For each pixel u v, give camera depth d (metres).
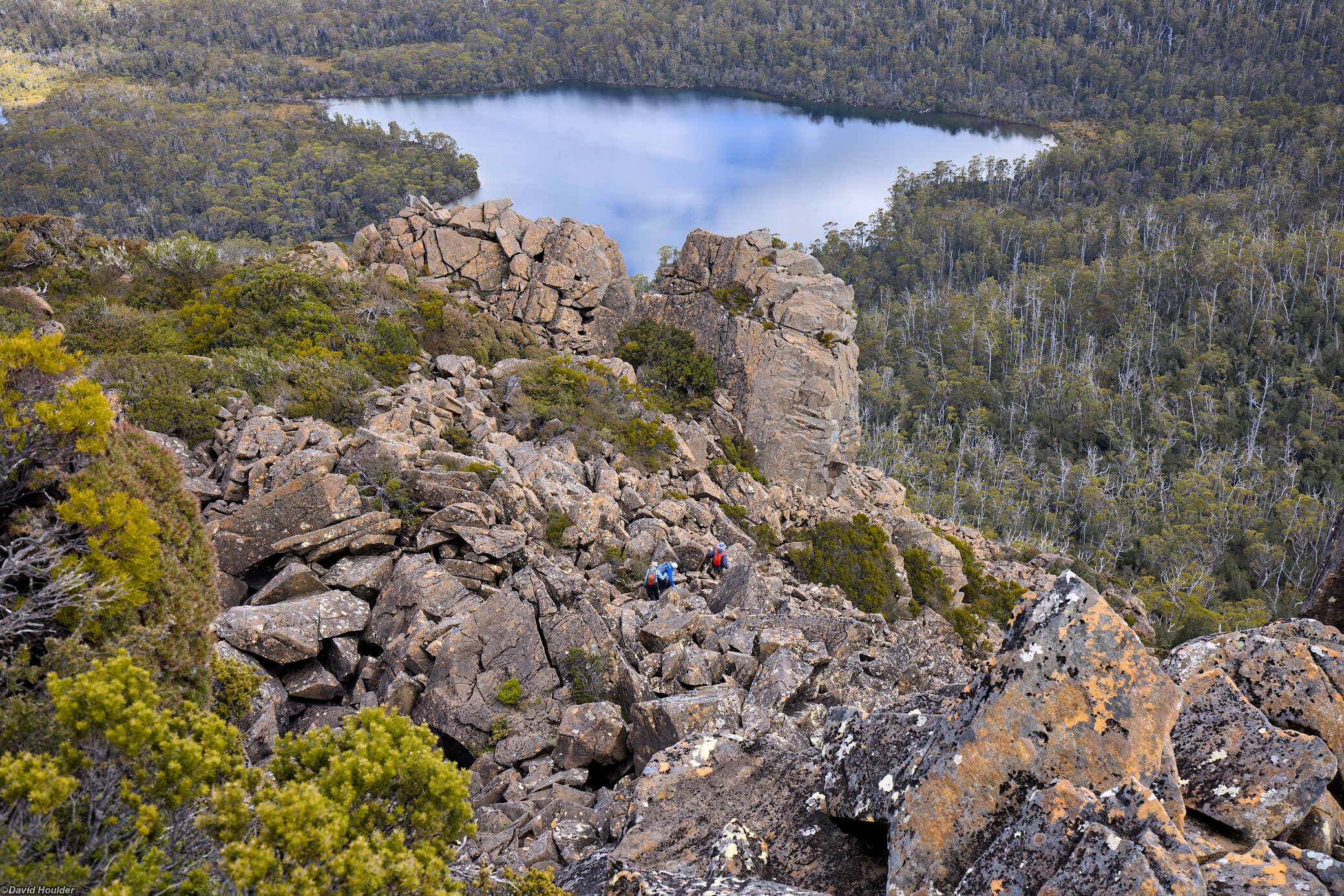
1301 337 137.00
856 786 7.04
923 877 5.84
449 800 6.47
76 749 5.95
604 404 30.11
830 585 24.55
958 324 153.75
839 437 37.47
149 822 5.48
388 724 6.93
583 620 13.91
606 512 20.95
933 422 135.88
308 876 5.41
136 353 25.52
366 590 15.93
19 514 8.52
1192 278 160.50
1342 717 6.72
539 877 7.59
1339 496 102.25
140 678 6.45
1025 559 43.19
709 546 22.06
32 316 26.98
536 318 38.47
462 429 24.05
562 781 11.73
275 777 6.89
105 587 8.15
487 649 13.70
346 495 16.84
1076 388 131.50
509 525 17.98
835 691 13.55
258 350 24.56
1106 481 107.75
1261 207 193.50
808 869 6.85
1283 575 89.50
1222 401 129.38
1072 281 169.12
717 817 7.65
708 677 13.84
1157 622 50.88
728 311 37.72
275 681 13.75
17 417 8.55
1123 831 5.23
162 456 9.96
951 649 24.30
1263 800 5.84
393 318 30.89
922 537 30.61
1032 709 5.98
